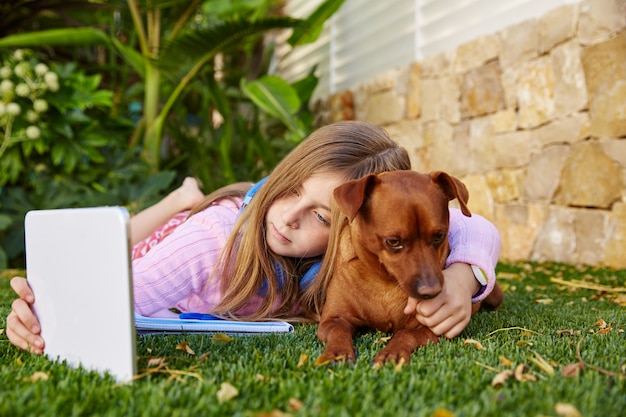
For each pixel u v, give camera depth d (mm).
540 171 5324
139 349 2193
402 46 7266
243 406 1558
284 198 2846
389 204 2127
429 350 2088
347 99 8234
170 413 1498
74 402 1581
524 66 5445
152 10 6281
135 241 3854
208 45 5910
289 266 2969
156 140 6352
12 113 5406
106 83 8320
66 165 5895
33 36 5984
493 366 1929
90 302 1886
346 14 8383
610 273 4355
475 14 6180
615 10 4535
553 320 2801
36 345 2164
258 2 7832
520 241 5586
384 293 2381
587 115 4828
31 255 2180
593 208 4844
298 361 2023
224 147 6824
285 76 10250
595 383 1686
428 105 6715
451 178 2176
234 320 2826
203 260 2951
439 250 2195
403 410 1500
